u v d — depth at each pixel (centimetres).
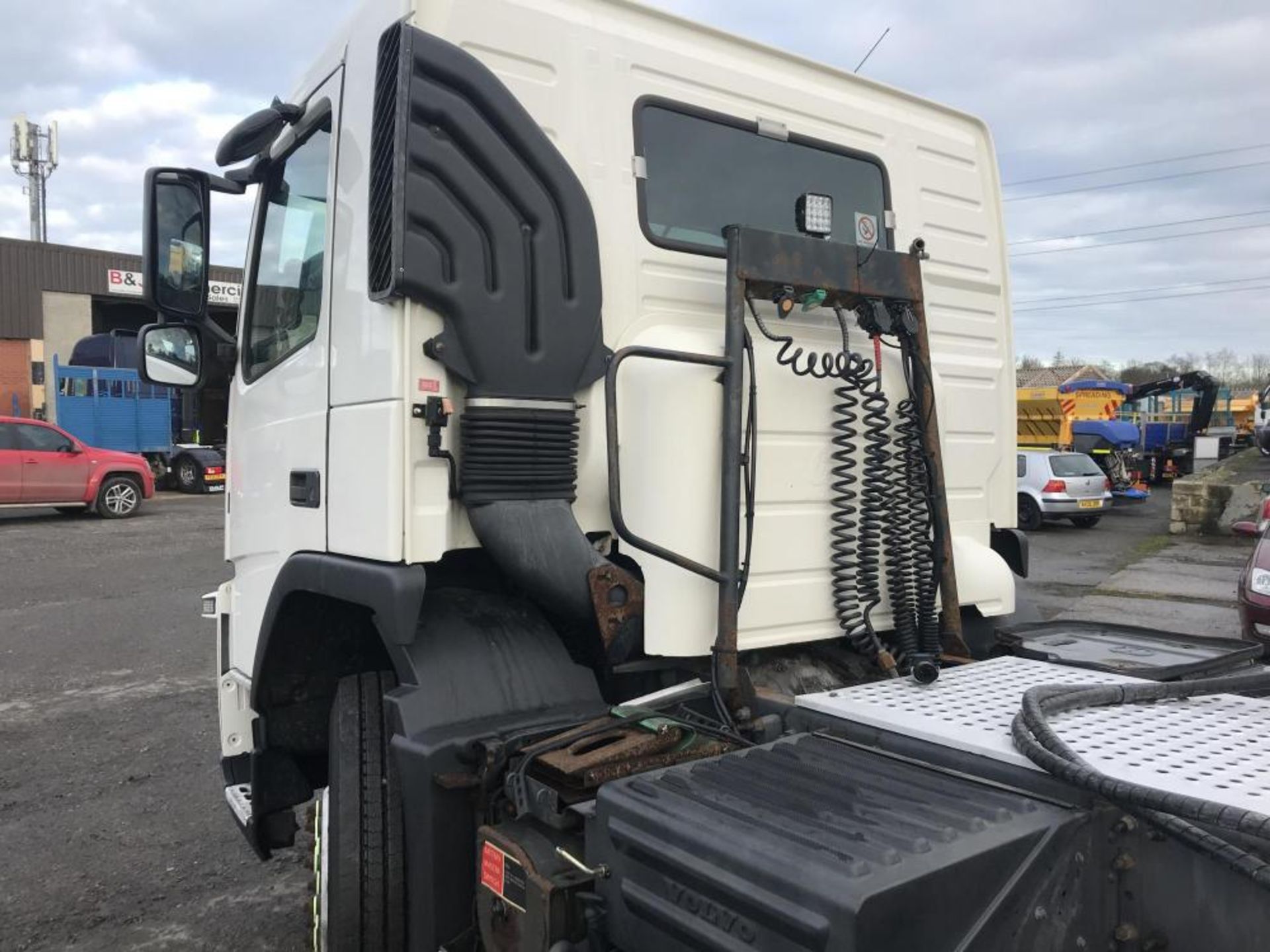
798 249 248
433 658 229
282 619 282
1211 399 2667
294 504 280
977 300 338
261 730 299
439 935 214
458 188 221
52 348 3181
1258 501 1736
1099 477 1908
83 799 504
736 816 160
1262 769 170
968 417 326
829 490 267
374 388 232
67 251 3195
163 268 314
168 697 688
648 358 244
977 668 256
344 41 259
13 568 1225
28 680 733
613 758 196
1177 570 1377
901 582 270
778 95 291
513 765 209
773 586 256
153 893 401
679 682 252
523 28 243
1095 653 276
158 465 2406
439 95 219
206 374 346
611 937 173
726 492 234
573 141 250
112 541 1458
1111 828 163
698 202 273
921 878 136
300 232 293
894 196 316
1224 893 154
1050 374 5794
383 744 252
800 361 266
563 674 238
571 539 234
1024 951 148
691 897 155
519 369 229
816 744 204
